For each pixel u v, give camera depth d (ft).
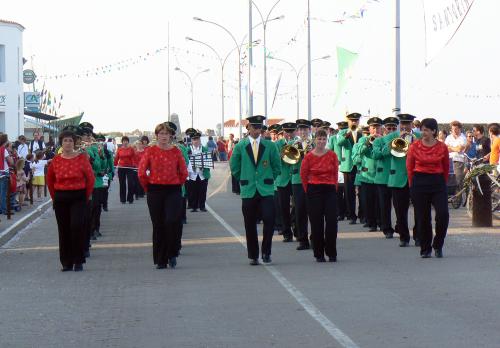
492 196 72.28
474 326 30.40
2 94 177.06
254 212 47.32
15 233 69.46
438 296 36.42
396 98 90.53
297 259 49.70
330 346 27.86
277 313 33.45
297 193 54.39
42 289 40.47
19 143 107.45
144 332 30.60
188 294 38.19
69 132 46.73
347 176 70.49
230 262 48.70
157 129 46.70
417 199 48.62
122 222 77.87
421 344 27.86
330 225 47.83
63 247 46.52
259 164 47.21
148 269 46.73
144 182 46.44
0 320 33.19
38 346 28.78
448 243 55.67
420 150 48.60
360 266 46.01
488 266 44.96
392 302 35.24
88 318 33.32
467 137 88.74
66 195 46.06
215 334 29.99
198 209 89.76
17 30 180.86
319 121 73.72
